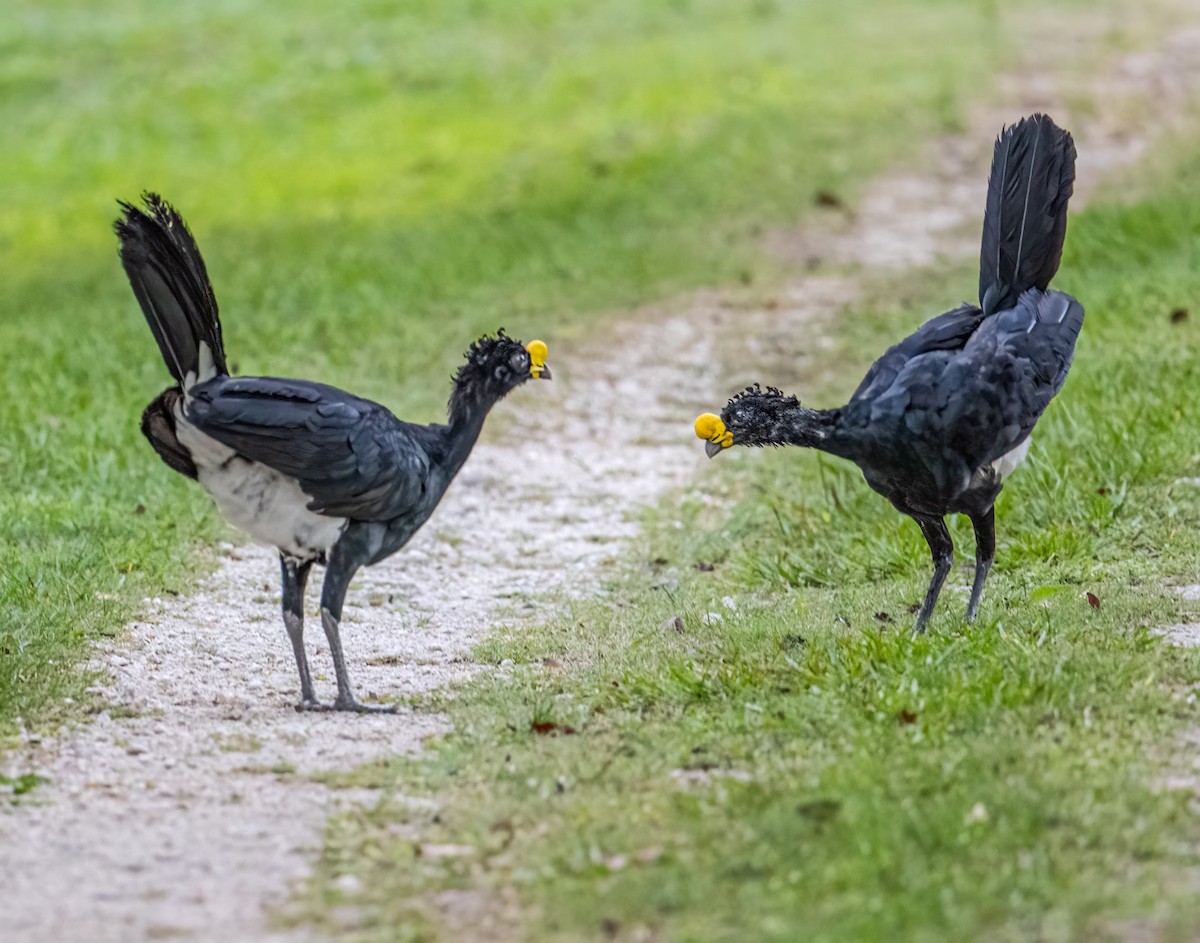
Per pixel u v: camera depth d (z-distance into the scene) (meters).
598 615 11.75
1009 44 34.50
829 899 6.72
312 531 9.79
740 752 8.38
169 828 7.83
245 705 9.91
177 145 31.98
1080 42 34.50
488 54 36.94
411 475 9.91
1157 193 23.47
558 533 14.45
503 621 11.99
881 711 8.69
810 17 38.59
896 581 12.04
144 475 14.95
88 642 10.88
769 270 22.98
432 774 8.44
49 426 16.20
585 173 27.39
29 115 34.19
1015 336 10.38
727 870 7.04
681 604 11.84
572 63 35.69
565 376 19.09
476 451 16.83
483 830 7.64
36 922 6.85
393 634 11.67
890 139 28.52
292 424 9.33
